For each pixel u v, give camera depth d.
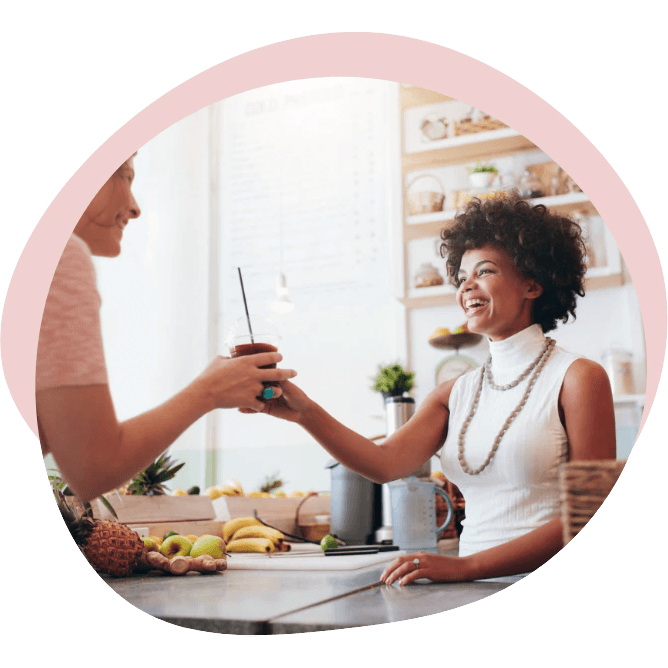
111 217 2.18
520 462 1.59
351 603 1.21
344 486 1.88
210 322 2.83
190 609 1.21
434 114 2.58
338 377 2.70
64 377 1.62
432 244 2.58
